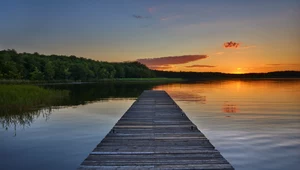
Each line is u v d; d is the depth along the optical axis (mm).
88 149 7227
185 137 7090
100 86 46844
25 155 6711
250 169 5684
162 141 6676
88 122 11273
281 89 35031
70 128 9945
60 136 8641
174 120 9836
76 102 19375
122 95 26672
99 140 8172
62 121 11414
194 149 5965
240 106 16719
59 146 7492
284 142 7668
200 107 16406
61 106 16703
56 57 103562
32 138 8352
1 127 9984
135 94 28156
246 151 6832
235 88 38625
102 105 17781
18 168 5863
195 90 34562
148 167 4844
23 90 19375
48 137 8484
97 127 10203
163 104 15430
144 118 10312
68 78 80562
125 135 7355
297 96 23797
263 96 24078
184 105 17562
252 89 35688
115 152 5746
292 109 15062
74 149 7211
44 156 6637
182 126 8648
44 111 14281
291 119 11648
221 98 22516
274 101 19578
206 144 6375
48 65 74250
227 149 6996
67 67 81688
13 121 11234
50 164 6113
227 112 14062
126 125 8852
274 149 6992
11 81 47844
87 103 18859
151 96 21297
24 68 71562
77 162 6246
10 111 13852
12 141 7973
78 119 11992
